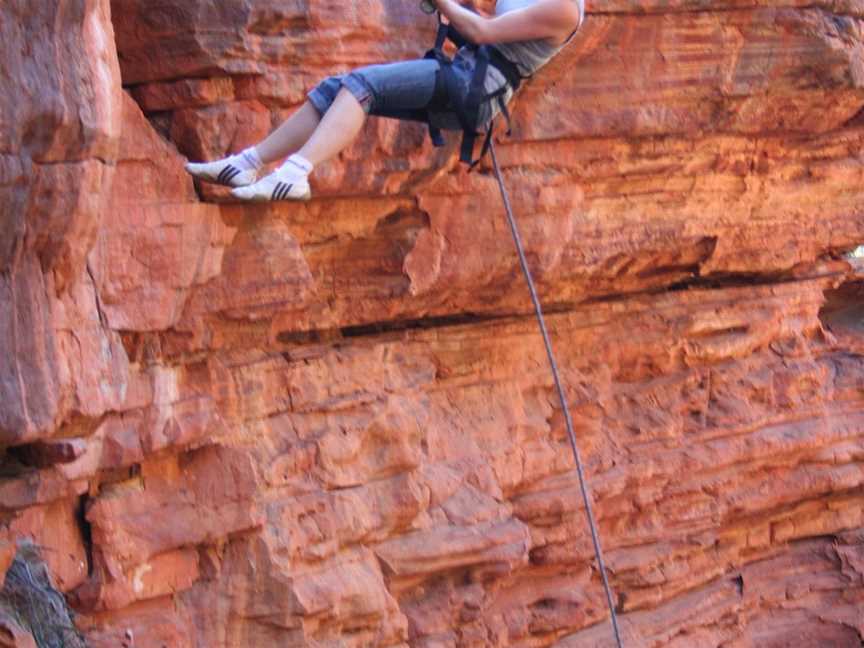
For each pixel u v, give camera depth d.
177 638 8.32
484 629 10.46
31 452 7.23
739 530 13.27
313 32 8.09
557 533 11.16
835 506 13.99
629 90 9.81
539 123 9.48
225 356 8.81
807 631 13.63
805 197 12.22
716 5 9.87
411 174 8.78
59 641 7.29
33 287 6.77
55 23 6.45
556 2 7.41
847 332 14.32
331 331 9.69
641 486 11.88
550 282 10.63
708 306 12.43
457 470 10.21
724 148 10.95
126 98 7.61
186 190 7.89
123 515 8.09
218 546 8.66
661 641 12.09
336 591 9.02
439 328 10.39
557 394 11.27
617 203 10.66
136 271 7.73
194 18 7.73
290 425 9.21
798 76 10.59
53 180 6.58
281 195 7.23
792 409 13.16
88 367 7.22
